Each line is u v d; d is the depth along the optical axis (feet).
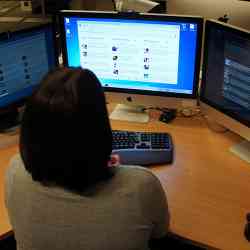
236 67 4.47
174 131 5.30
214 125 5.38
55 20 5.38
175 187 4.23
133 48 5.18
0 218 3.87
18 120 5.42
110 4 6.75
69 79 2.59
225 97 4.77
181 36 4.90
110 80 5.51
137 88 5.46
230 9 5.60
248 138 4.64
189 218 3.82
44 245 2.92
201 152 4.83
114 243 2.81
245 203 4.00
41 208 2.85
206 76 4.95
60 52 5.60
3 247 5.17
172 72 5.18
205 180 4.34
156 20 4.87
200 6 5.82
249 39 4.17
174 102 5.39
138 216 2.85
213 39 4.66
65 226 2.81
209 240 3.57
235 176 4.41
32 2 6.94
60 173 2.70
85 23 5.17
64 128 2.53
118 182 2.86
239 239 3.58
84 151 2.59
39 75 5.47
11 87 5.19
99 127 2.63
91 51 5.36
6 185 3.14
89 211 2.76
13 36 4.92
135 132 5.09
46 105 2.55
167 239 4.90
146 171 3.02
